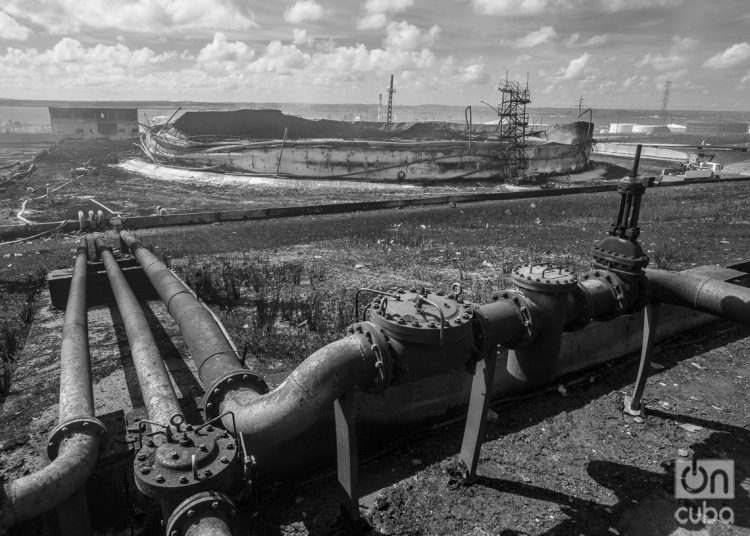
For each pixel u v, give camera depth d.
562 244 16.02
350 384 3.84
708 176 37.81
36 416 6.00
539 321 4.77
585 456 5.73
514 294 4.85
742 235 17.50
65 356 5.16
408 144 35.28
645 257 5.47
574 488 5.19
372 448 5.95
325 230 17.97
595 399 7.04
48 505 3.30
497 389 6.91
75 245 15.42
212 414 4.46
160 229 17.98
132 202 24.80
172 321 9.16
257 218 20.39
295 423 3.86
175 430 3.50
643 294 5.70
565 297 4.81
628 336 8.29
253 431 3.95
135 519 4.46
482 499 5.01
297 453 5.21
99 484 4.37
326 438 5.40
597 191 30.86
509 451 5.80
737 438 6.10
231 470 3.16
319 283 11.48
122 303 6.87
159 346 8.10
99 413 6.05
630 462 5.63
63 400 4.30
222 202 25.50
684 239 16.84
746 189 31.94
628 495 5.09
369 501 4.97
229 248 15.05
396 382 3.90
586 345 7.74
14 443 5.41
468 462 5.17
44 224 17.06
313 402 3.79
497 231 18.19
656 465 5.59
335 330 8.59
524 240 16.61
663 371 7.88
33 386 6.74
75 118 61.12
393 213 22.00
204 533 2.72
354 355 3.81
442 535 4.54
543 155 39.69
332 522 4.65
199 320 5.82
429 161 35.53
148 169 36.34
